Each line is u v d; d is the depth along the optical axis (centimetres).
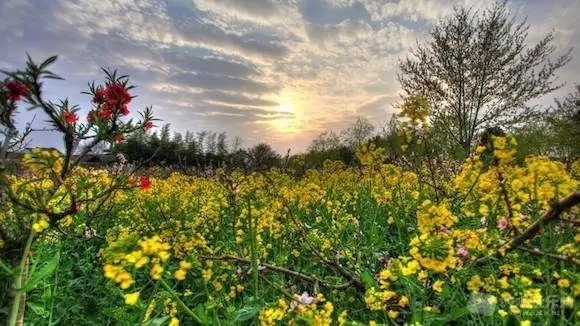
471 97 1870
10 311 230
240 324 317
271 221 422
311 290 388
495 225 360
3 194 235
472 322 273
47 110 228
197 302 384
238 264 394
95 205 502
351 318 304
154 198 746
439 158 711
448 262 217
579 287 227
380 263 404
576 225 287
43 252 374
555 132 1788
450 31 1936
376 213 530
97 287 397
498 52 1873
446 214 239
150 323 247
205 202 747
